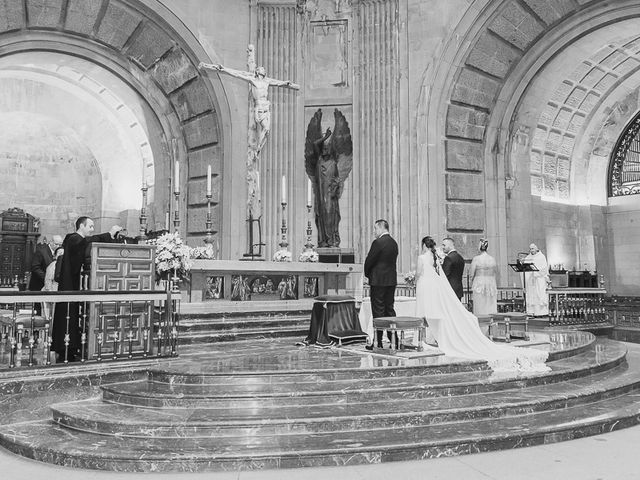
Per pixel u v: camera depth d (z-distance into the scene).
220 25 14.79
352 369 6.48
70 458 4.83
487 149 15.39
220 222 14.58
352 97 15.40
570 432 5.59
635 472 4.60
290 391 5.95
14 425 5.81
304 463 4.78
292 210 15.20
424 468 4.72
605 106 18.08
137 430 5.21
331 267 11.38
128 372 6.68
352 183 15.29
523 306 14.16
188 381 6.25
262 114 14.02
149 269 7.76
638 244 18.47
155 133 16.27
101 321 7.07
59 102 17.05
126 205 18.12
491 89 14.99
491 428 5.48
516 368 7.40
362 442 5.01
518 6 13.61
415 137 14.51
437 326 7.98
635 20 13.41
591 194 19.22
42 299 6.38
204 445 4.97
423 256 8.08
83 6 13.36
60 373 6.37
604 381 7.32
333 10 15.58
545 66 14.98
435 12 14.46
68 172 18.02
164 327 7.74
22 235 16.83
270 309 10.24
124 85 15.68
